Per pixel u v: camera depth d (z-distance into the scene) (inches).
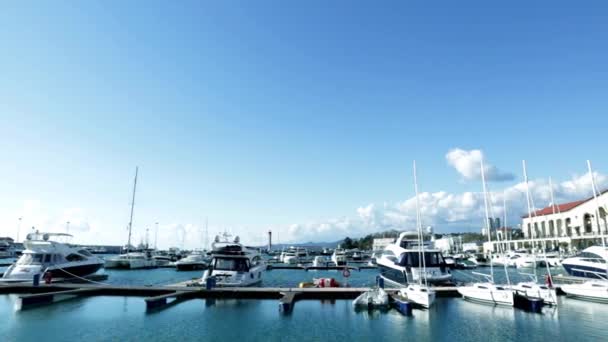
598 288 964.0
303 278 1786.4
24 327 741.9
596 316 816.9
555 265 2336.4
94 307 923.4
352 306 930.7
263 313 863.7
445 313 853.2
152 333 706.8
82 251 1515.7
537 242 3523.6
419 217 1155.3
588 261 1418.6
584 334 690.2
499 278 1776.6
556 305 876.0
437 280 1131.9
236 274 1160.2
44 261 1333.7
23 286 1077.1
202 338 679.1
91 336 685.3
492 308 901.2
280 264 2755.9
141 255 2476.6
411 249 1232.2
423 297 892.0
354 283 1507.1
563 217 3659.0
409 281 1139.9
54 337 679.1
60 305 941.2
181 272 2164.1
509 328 730.8
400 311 874.1
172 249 4606.3
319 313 862.5
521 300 898.7
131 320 799.1
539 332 704.4
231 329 735.7
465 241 5007.4
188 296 1004.6
